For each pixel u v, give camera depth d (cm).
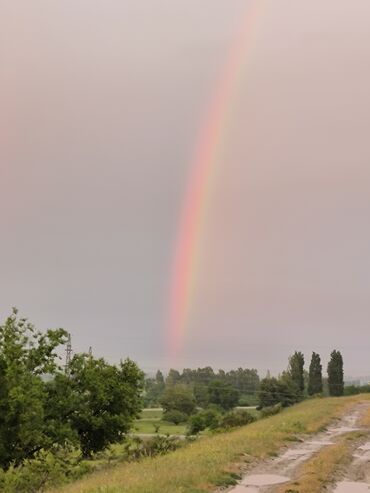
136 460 3041
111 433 4116
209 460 2342
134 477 1973
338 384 13788
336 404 6066
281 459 2506
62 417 3897
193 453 2641
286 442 3095
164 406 17150
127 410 4225
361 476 2164
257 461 2409
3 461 3288
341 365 13925
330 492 1859
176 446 3516
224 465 2236
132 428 4269
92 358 4209
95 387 3956
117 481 1933
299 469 2244
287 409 6769
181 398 17062
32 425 3338
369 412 5088
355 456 2648
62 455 3384
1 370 3444
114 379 4200
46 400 3828
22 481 2892
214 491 1803
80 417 3922
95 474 2673
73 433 3694
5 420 3300
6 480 2831
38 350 3731
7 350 3456
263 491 1831
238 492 1805
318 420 4309
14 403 3209
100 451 4147
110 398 4047
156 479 1878
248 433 3481
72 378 4044
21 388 3238
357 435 3466
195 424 10712
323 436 3459
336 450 2755
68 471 3112
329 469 2230
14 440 3350
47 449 3391
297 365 15675
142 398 4422
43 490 2631
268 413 6625
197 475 1969
